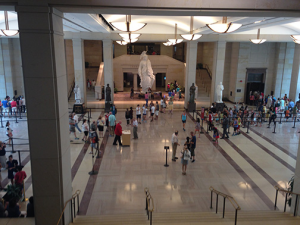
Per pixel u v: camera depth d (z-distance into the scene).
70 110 22.23
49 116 6.34
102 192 9.22
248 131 16.83
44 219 6.82
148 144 14.06
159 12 6.46
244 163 11.80
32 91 6.20
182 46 34.81
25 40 5.96
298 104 21.58
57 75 6.28
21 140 14.45
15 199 7.17
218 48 21.98
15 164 9.35
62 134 6.67
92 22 14.78
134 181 10.03
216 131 14.38
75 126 15.96
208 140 14.91
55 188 6.68
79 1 6.00
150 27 21.56
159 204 8.51
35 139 6.43
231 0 6.32
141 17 17.41
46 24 5.92
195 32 19.53
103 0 6.03
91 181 10.00
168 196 9.01
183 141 14.59
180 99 27.41
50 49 6.04
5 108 21.31
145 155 12.56
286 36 21.56
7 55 23.56
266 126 18.25
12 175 9.30
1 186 9.30
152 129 16.83
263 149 13.62
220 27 9.79
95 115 20.53
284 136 15.95
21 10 5.82
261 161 12.07
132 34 15.16
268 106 23.12
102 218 7.25
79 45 21.31
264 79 26.50
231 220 6.77
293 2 6.41
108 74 22.16
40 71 6.12
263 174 10.76
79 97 21.14
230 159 12.23
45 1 5.84
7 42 23.33
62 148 6.68
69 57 28.02
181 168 11.19
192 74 22.84
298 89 22.59
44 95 6.23
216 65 22.28
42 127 6.38
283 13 6.61
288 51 25.41
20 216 7.27
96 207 8.30
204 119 19.36
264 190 9.49
